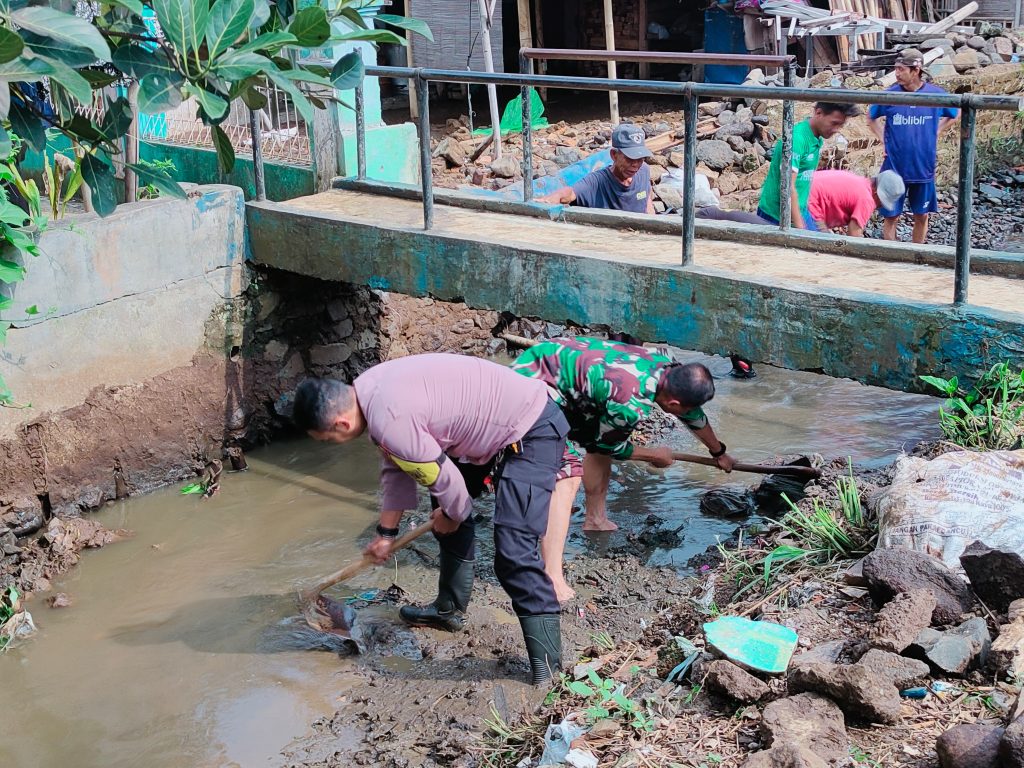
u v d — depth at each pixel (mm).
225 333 6762
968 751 2752
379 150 8109
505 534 4180
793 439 6535
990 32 14727
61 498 6023
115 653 4816
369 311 7594
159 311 6371
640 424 6883
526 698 4254
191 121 8539
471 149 10938
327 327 7348
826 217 7645
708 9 13953
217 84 3688
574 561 5371
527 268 5676
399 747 4051
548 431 4164
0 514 5727
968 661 3229
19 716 4402
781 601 4035
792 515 4922
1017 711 2881
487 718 4141
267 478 6609
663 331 5289
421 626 4910
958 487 3979
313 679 4578
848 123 11734
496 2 13203
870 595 3762
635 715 3496
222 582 5379
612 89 5301
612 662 4117
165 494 6434
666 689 3648
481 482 4613
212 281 6633
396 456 3898
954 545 3828
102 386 6152
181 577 5441
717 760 3148
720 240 5855
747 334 5016
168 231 6328
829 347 4789
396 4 13852
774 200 7145
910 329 4555
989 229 10781
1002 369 4367
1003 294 4738
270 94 7980
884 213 8883
